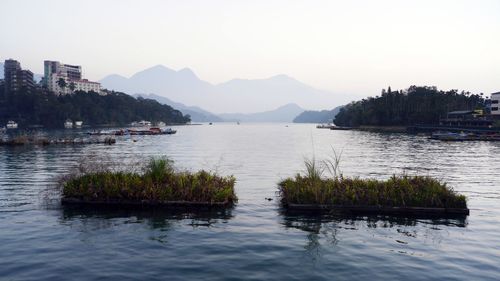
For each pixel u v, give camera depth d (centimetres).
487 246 1527
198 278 1195
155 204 2156
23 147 7575
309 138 12850
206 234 1648
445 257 1399
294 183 2366
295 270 1268
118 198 2173
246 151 7075
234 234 1653
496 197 2622
